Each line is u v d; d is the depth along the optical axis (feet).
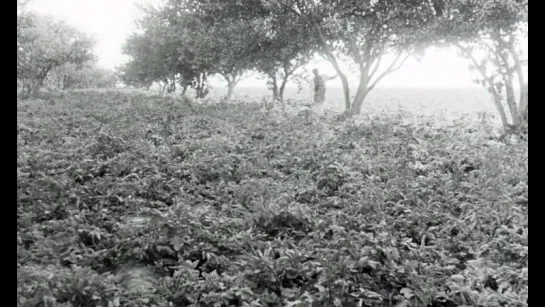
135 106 68.18
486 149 38.86
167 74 113.39
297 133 45.06
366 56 61.31
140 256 20.08
